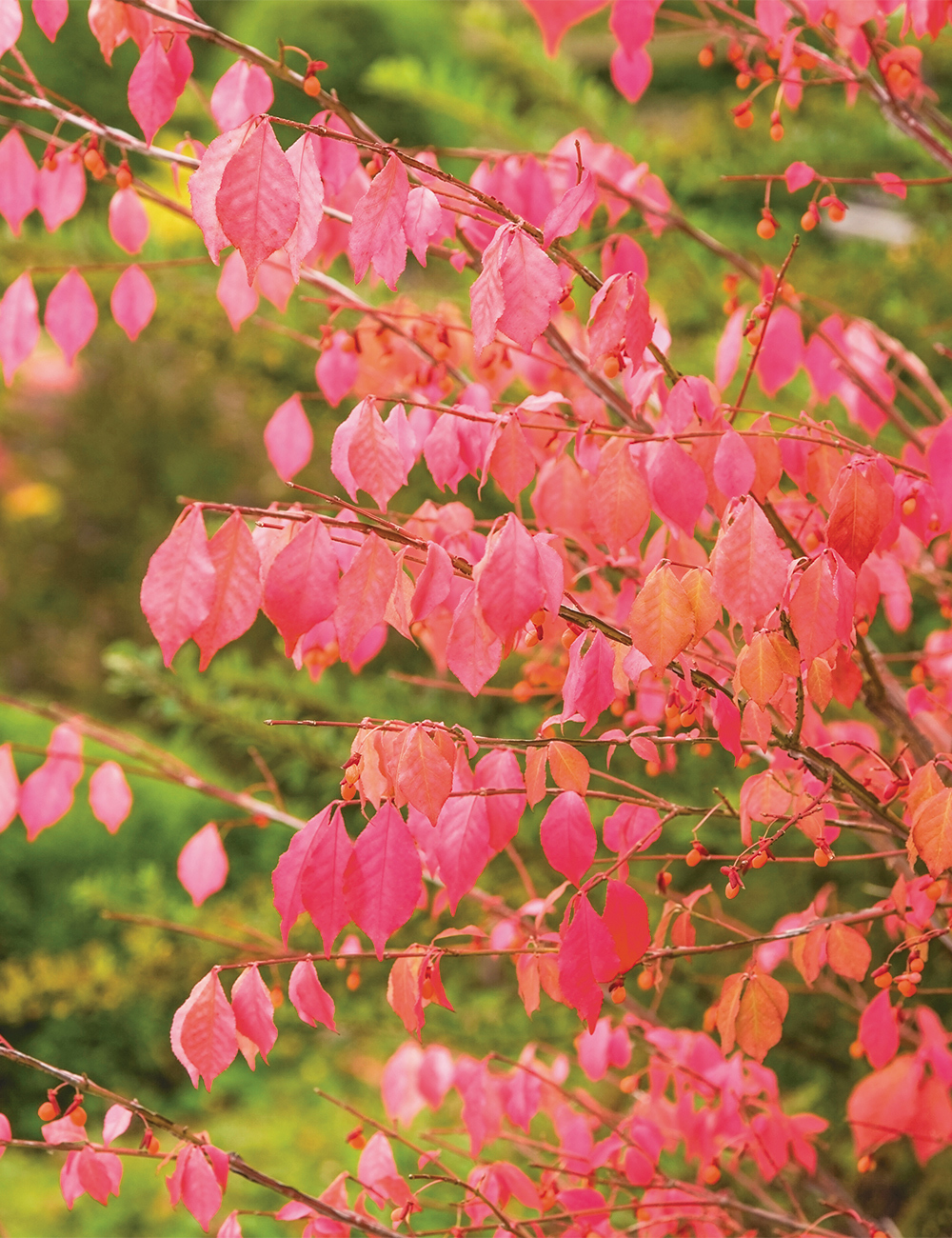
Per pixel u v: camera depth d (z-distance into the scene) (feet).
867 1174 6.34
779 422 5.46
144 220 4.60
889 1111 4.58
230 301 4.63
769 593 3.82
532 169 4.53
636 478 3.97
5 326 4.47
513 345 4.57
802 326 4.83
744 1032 4.16
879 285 7.67
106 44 4.25
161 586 3.76
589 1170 4.65
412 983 4.12
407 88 7.64
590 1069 4.57
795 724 4.09
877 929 6.25
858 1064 6.19
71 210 4.50
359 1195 4.45
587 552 4.43
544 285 3.85
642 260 4.63
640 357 3.94
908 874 4.45
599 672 3.94
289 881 3.93
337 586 3.81
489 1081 4.69
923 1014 4.64
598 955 3.96
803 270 7.65
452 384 4.70
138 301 4.58
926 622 6.83
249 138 3.76
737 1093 4.56
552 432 4.46
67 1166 4.23
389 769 3.92
